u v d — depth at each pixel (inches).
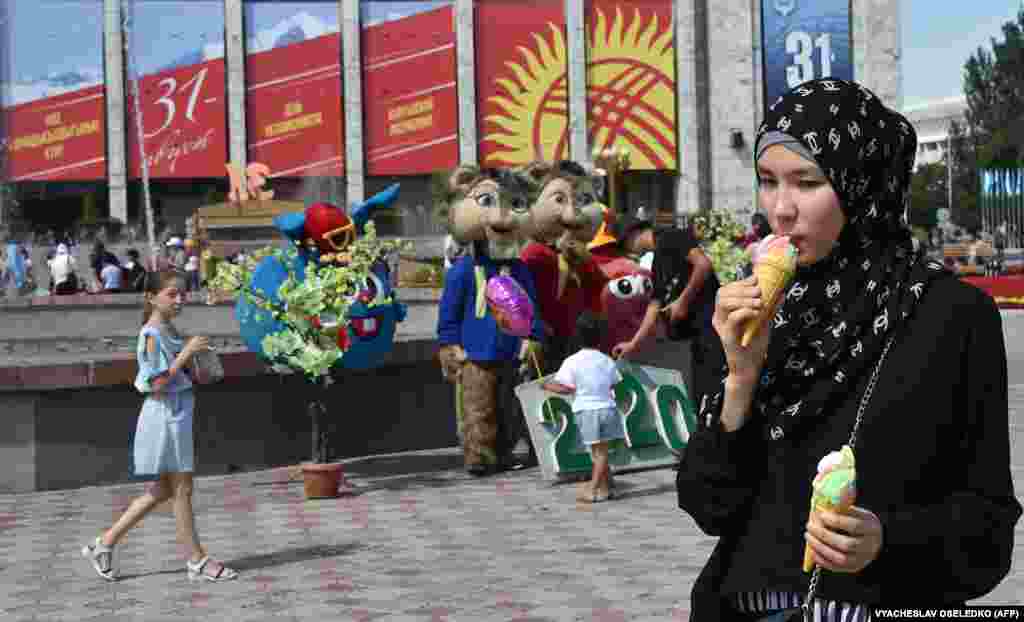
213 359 305.9
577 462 435.8
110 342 816.9
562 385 400.5
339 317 405.7
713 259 545.0
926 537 110.8
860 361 115.3
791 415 117.0
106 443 435.2
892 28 2105.1
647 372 461.1
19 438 423.2
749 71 2111.2
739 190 2113.7
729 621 122.3
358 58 2020.2
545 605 276.1
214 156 1996.8
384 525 366.6
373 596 287.6
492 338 444.8
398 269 960.3
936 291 116.3
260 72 2006.6
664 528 354.0
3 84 1963.6
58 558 332.2
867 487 114.6
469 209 446.0
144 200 2005.4
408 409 513.0
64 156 1982.0
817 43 2085.4
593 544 335.9
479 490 421.1
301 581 303.0
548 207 465.4
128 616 276.4
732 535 122.4
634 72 2042.3
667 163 2047.2
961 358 114.7
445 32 2028.8
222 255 1409.9
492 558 322.3
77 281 1425.9
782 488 118.2
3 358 687.7
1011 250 1610.5
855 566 110.0
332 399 484.7
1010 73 3469.5
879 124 115.6
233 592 294.4
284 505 398.6
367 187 2048.5
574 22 2030.0
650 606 273.4
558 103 2028.8
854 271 116.4
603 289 489.7
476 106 2033.7
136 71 1936.5
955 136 3779.5
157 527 368.5
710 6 2106.3
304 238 432.5
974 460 115.4
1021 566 294.2
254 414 465.4
